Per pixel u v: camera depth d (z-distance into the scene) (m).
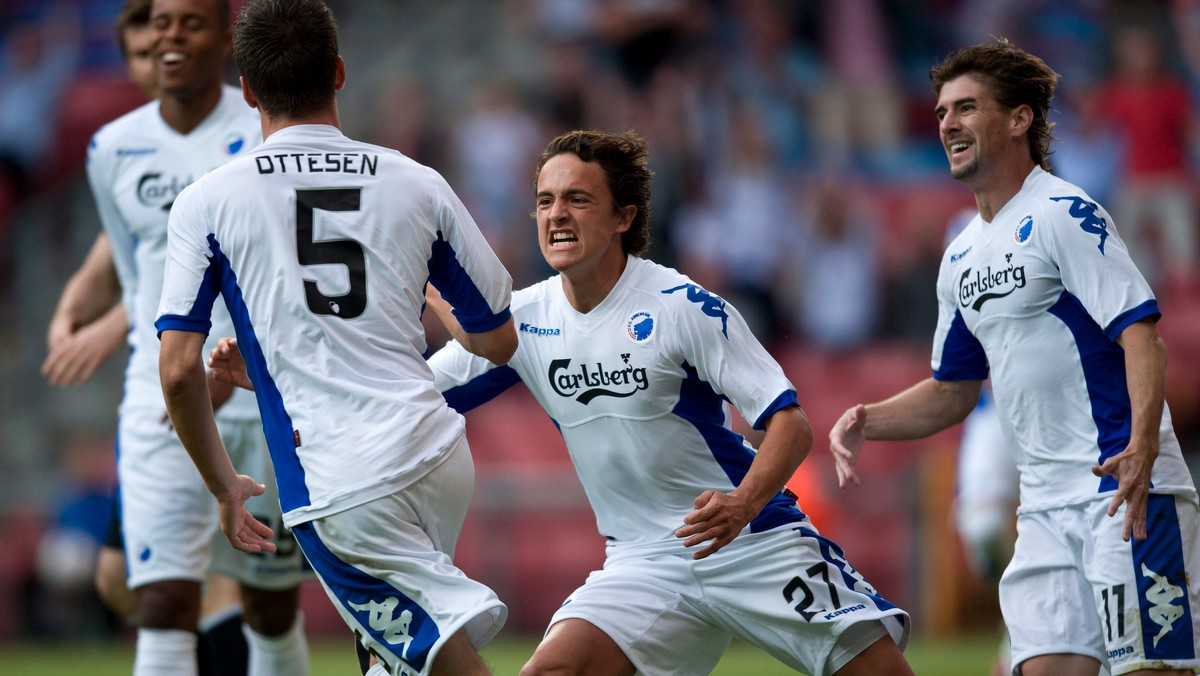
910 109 61.50
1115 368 17.12
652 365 17.00
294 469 15.04
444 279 16.08
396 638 14.91
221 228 15.14
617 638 16.83
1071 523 17.23
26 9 69.06
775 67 61.19
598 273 17.28
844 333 52.69
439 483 15.16
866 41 62.75
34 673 36.34
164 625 21.20
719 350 16.80
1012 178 17.91
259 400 15.38
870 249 53.97
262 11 15.69
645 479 17.44
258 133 22.55
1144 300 16.62
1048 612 17.36
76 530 46.47
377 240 15.29
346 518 14.77
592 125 58.31
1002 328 17.73
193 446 15.11
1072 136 56.75
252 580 22.56
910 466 44.25
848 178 59.06
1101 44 62.69
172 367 14.85
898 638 17.05
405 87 60.09
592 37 62.56
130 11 23.77
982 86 17.80
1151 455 16.12
